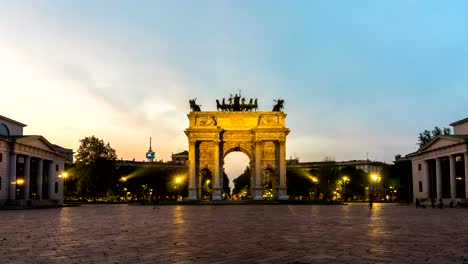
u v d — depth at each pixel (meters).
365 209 85.94
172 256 21.95
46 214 68.06
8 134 117.38
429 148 124.81
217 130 133.25
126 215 64.25
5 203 98.81
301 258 21.31
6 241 28.44
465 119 123.50
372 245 25.98
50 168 123.44
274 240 28.88
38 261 20.45
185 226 41.50
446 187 122.31
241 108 139.12
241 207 99.69
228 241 28.36
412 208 93.00
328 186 182.88
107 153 157.50
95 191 152.88
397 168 175.50
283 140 133.00
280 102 137.88
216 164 133.75
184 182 197.88
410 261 20.33
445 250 23.81
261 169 134.38
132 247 25.38
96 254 22.61
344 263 19.89
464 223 44.38
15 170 102.06
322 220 50.03
